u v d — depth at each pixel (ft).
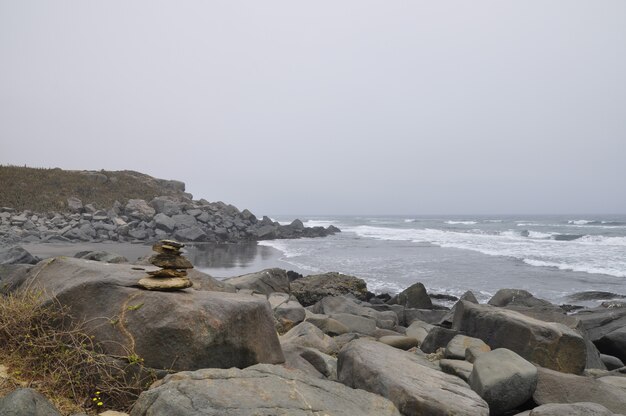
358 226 263.90
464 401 14.11
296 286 52.95
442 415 13.32
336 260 85.71
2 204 123.34
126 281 15.40
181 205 149.38
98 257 29.68
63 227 112.68
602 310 39.88
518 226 217.97
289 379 12.52
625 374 22.59
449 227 228.84
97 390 13.07
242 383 11.79
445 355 21.71
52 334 13.82
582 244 117.50
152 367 13.46
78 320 14.35
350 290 52.70
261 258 87.45
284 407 11.08
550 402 16.26
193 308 14.17
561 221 283.59
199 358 13.74
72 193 145.59
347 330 28.71
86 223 114.83
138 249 87.40
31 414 9.64
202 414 10.35
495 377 15.90
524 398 16.06
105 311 14.32
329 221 373.61
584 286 60.34
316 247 115.96
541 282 63.16
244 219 164.14
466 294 40.06
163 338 13.62
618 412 15.78
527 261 83.61
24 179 143.74
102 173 176.24
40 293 15.23
